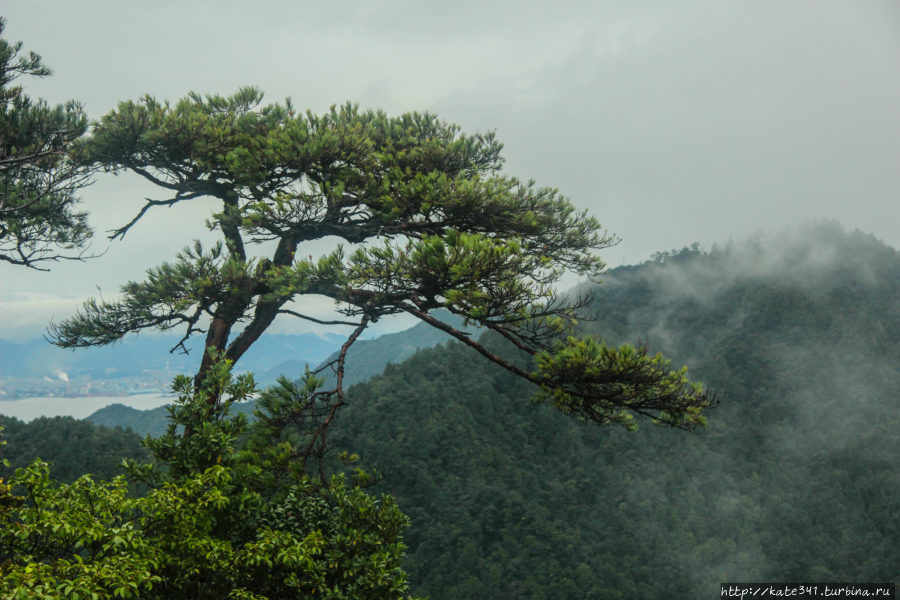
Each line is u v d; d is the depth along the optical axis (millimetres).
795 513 109438
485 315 7133
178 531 5512
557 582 83000
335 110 10031
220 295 8062
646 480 109938
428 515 87312
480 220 8852
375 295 7883
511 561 84250
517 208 8992
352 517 6730
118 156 8977
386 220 8984
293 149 8492
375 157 9234
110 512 5062
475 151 10195
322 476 7406
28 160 7789
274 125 9438
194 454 6605
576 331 8000
